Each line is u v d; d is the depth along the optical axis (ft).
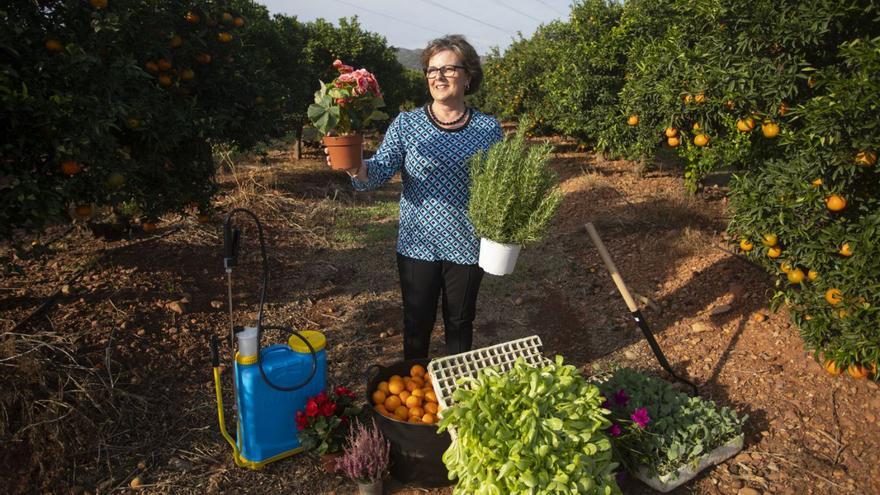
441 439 8.42
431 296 10.05
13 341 10.50
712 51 12.06
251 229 21.04
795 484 8.95
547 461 6.97
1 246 15.87
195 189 15.38
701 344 12.94
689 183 23.91
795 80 11.27
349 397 9.87
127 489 8.93
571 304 15.99
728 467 9.39
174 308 13.80
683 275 16.20
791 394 10.89
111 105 9.82
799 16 10.50
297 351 9.24
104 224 17.15
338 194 29.09
